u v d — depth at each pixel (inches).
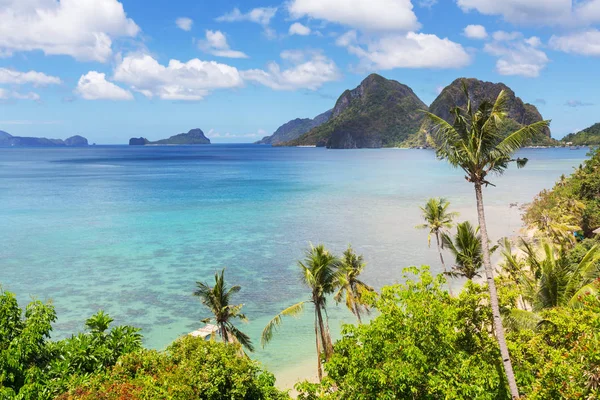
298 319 1577.3
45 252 2384.4
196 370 786.8
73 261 2226.9
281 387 1161.4
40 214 3494.1
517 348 733.3
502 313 834.2
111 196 4562.0
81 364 821.2
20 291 1803.6
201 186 5531.5
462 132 698.2
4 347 760.3
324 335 1103.6
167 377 749.3
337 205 3944.4
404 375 622.5
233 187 5408.5
